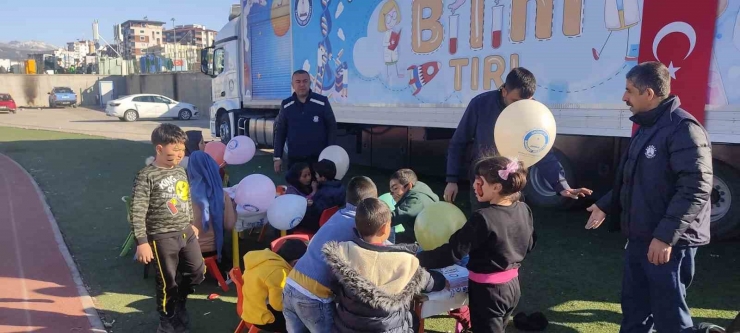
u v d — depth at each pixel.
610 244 5.39
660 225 2.61
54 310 3.94
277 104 9.62
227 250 5.26
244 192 4.34
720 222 5.03
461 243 2.67
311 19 8.30
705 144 2.59
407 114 6.71
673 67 4.26
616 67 4.64
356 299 2.43
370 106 7.25
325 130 5.66
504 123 3.22
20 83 39.62
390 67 6.86
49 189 8.35
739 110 3.97
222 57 12.62
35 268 4.79
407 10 6.55
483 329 2.82
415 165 8.44
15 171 10.04
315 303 2.66
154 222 3.30
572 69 4.97
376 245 2.50
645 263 2.82
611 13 4.63
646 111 2.74
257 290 3.10
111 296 4.21
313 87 8.38
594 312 3.88
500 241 2.68
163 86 36.78
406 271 2.45
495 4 5.55
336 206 4.64
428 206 3.39
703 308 3.89
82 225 6.23
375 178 9.09
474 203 3.67
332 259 2.45
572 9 4.91
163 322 3.44
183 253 3.46
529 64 5.32
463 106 5.99
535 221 6.23
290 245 3.41
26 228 6.07
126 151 13.07
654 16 4.34
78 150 13.27
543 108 3.22
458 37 5.96
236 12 12.41
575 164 6.00
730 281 4.37
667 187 2.68
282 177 9.26
